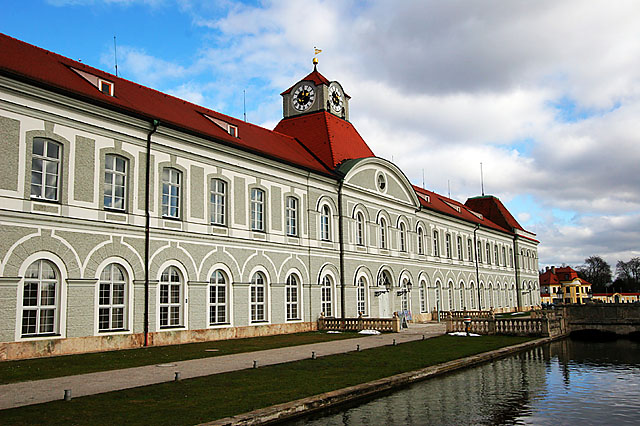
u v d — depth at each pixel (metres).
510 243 81.25
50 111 22.41
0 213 20.45
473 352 25.47
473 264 66.50
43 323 21.70
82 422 11.37
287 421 13.35
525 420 14.09
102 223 24.00
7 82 20.89
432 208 55.44
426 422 13.59
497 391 17.70
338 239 40.19
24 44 26.09
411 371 19.25
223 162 30.73
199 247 28.73
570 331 45.47
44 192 22.19
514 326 36.72
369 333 34.28
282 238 34.78
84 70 26.36
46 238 21.88
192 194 28.62
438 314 51.28
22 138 21.39
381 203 46.12
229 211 30.84
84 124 23.70
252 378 16.81
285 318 34.41
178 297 27.56
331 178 39.47
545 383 19.45
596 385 19.20
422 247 53.81
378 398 16.25
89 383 15.52
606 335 44.28
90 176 23.78
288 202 35.91
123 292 24.89
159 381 15.93
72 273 22.67
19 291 20.83
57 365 19.05
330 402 14.83
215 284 29.78
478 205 85.94
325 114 45.59
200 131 28.81
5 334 20.30
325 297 38.62
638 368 23.66
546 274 143.62
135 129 25.91
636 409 15.44
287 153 37.75
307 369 18.86
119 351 23.39
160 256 26.55
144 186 26.14
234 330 30.41
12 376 16.69
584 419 14.27
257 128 40.06
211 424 11.62
